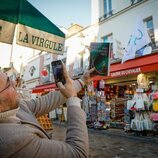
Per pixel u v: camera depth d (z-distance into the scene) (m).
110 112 11.34
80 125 0.94
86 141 0.92
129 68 9.37
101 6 14.27
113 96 12.24
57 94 1.43
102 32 13.79
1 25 2.54
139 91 8.38
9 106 0.92
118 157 5.64
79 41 15.42
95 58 1.73
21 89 6.19
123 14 12.38
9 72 6.43
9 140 0.79
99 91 11.18
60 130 11.05
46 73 18.25
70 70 15.78
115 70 10.04
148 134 8.27
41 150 0.82
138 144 7.14
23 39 2.71
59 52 3.03
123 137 8.52
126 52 9.34
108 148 6.68
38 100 1.38
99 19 14.20
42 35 2.87
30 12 2.72
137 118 8.43
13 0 2.58
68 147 0.86
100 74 1.69
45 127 10.98
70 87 1.06
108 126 10.77
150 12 10.89
